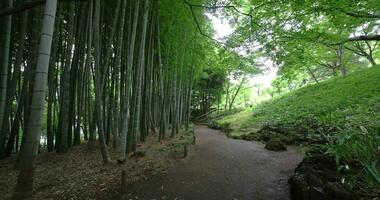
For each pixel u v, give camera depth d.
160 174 4.33
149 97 8.12
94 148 6.24
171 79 8.91
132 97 5.71
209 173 4.47
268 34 5.77
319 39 5.79
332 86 10.55
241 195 3.52
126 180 3.88
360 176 2.63
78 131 7.20
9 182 4.02
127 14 6.32
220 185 3.90
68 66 5.90
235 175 4.36
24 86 5.77
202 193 3.60
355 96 7.73
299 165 3.79
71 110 6.73
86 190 3.63
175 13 6.56
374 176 2.38
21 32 5.17
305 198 2.89
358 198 2.35
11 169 4.80
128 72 4.92
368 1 5.18
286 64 6.58
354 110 6.60
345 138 3.08
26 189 3.08
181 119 11.92
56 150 6.15
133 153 5.39
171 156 5.53
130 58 4.95
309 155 3.74
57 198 3.36
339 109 7.39
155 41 7.65
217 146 7.16
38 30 5.04
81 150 6.29
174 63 8.12
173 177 4.23
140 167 4.62
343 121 6.05
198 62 8.65
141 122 7.46
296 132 7.29
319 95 9.98
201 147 6.99
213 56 7.86
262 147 6.90
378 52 12.24
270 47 5.93
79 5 6.25
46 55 3.03
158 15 7.02
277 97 14.30
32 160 3.11
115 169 4.52
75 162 5.15
